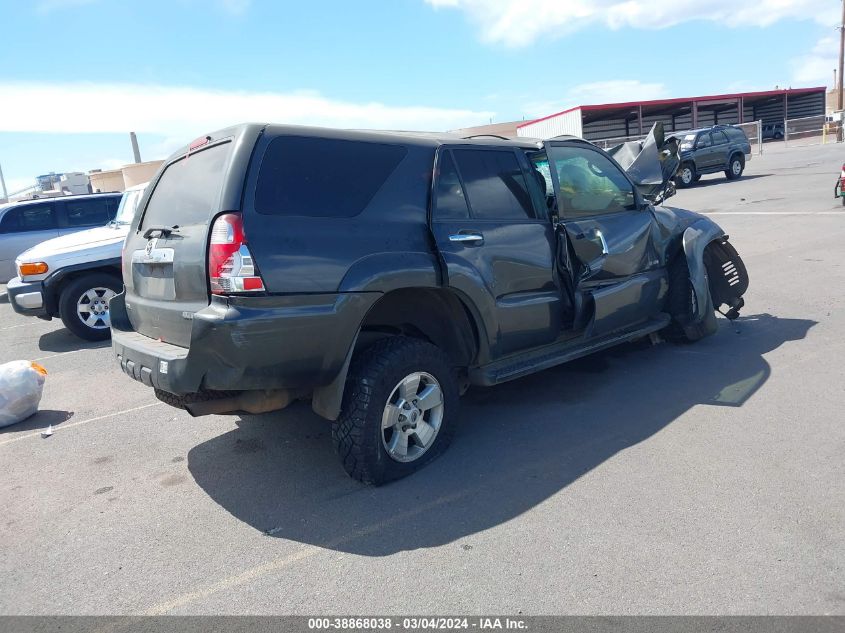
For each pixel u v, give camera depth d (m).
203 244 3.43
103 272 8.74
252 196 3.38
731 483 3.57
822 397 4.67
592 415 4.70
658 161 6.07
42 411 5.85
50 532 3.62
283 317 3.35
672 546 3.03
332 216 3.62
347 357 3.61
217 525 3.56
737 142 24.52
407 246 3.84
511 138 4.85
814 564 2.83
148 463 4.50
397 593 2.84
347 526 3.44
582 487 3.66
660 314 5.96
